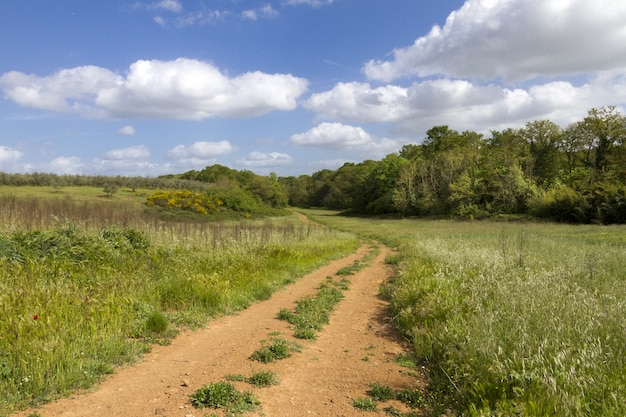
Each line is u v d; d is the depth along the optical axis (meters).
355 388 5.30
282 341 6.91
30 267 8.52
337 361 6.33
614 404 3.82
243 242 15.62
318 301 10.12
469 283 9.67
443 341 6.35
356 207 101.00
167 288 8.98
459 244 20.27
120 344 5.91
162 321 6.97
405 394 5.09
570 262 12.09
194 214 41.34
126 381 5.03
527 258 13.19
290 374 5.60
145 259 11.12
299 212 102.38
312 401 4.82
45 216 14.70
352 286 13.05
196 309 8.46
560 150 67.88
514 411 3.85
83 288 7.41
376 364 6.25
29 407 4.19
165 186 63.62
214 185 60.88
